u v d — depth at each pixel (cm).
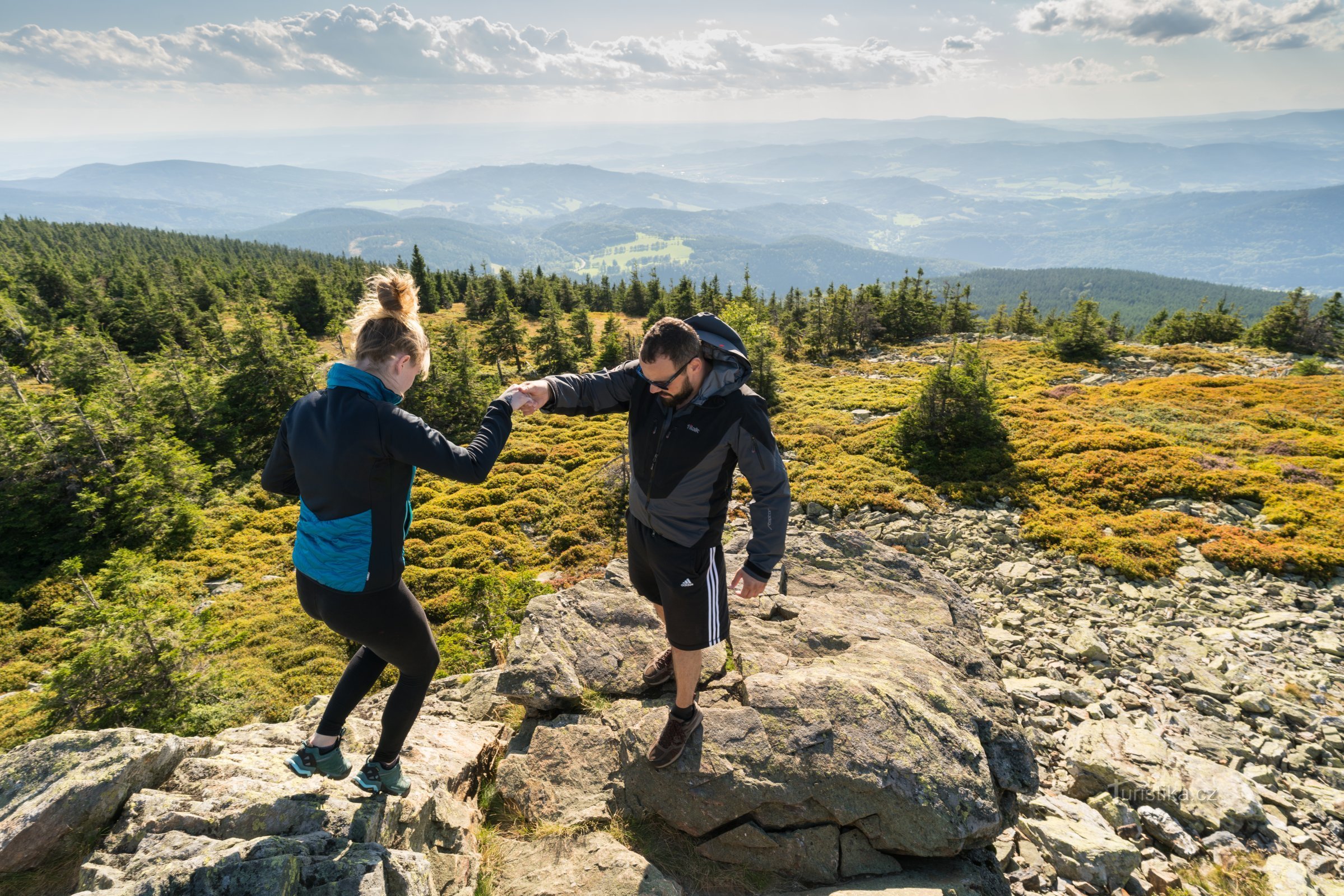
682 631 322
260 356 4397
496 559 2516
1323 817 633
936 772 342
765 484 298
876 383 4416
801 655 457
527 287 10362
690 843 344
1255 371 4197
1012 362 4750
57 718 1225
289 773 318
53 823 256
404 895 240
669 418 291
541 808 362
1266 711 879
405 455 233
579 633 490
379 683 1395
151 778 299
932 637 490
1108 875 444
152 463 3288
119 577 1384
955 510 1952
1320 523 1630
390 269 246
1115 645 1097
